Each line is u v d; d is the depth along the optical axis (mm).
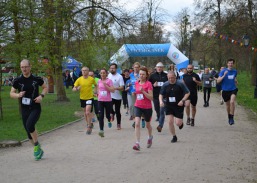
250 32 31047
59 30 16016
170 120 9141
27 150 8531
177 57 26672
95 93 11406
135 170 6602
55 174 6395
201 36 38344
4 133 10992
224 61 44156
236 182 5844
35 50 13359
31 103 7422
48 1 14523
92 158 7578
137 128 8273
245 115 15117
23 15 13570
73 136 10469
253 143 9086
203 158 7500
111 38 24734
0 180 6094
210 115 15281
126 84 13758
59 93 22531
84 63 22250
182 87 9055
